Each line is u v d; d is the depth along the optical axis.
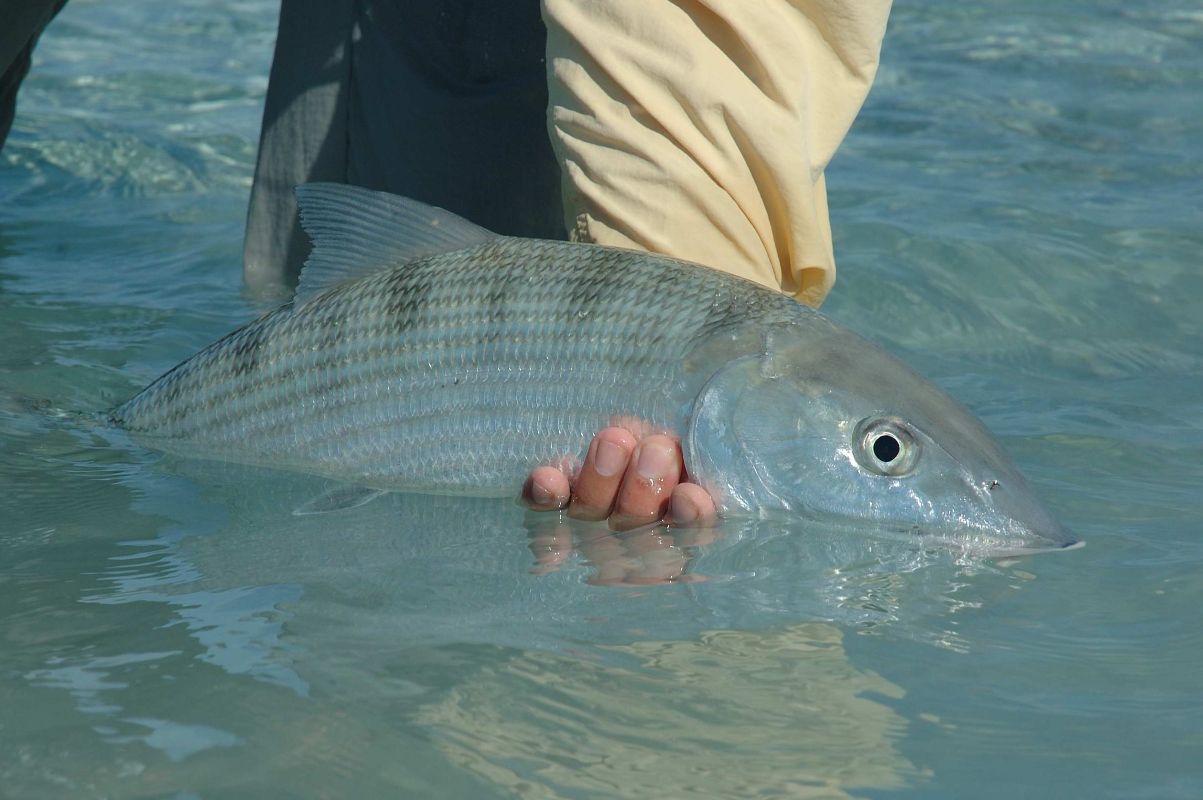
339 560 1.04
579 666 0.95
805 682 0.95
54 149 1.82
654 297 1.09
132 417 1.19
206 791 0.89
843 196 1.65
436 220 1.14
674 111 1.12
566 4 1.14
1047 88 2.24
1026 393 1.26
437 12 1.35
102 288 1.41
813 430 1.06
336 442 1.13
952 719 0.93
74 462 1.15
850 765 0.90
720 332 1.08
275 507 1.10
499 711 0.93
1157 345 1.34
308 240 1.42
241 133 1.95
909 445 1.06
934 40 2.58
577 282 1.10
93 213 1.59
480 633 0.97
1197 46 2.51
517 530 1.07
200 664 0.95
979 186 1.70
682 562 1.04
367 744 0.91
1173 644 0.97
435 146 1.37
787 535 1.06
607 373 1.09
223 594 1.01
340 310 1.14
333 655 0.96
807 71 1.12
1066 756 0.91
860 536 1.06
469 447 1.11
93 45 2.52
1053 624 0.99
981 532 1.05
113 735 0.91
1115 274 1.45
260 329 1.16
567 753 0.90
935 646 0.97
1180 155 1.85
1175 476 1.14
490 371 1.11
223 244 1.52
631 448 1.07
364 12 1.40
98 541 1.06
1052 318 1.38
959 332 1.36
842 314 1.38
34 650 0.96
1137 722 0.93
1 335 1.31
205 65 2.39
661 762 0.90
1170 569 1.03
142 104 2.10
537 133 1.33
